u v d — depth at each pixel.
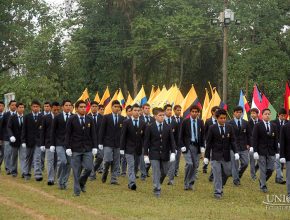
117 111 14.89
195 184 15.11
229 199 12.38
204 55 43.50
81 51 41.62
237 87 42.44
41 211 10.38
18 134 15.91
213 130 12.48
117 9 41.72
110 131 14.76
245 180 16.09
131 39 42.50
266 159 13.76
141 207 11.01
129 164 13.78
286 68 40.75
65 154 13.43
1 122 16.92
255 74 41.66
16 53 46.47
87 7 43.53
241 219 9.89
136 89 42.94
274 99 42.31
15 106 16.97
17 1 45.81
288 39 41.09
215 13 42.94
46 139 14.37
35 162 15.24
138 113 14.02
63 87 43.78
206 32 41.09
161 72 44.88
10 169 16.75
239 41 41.62
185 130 13.88
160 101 20.75
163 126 12.60
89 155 12.50
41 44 42.44
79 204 11.33
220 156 12.50
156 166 12.55
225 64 28.28
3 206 10.89
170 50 39.47
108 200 11.90
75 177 12.43
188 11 41.06
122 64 43.22
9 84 41.31
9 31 45.22
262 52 40.59
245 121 15.35
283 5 42.44
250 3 40.66
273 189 14.19
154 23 40.34
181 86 45.03
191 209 10.88
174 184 14.91
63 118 13.54
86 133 12.45
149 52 40.94
